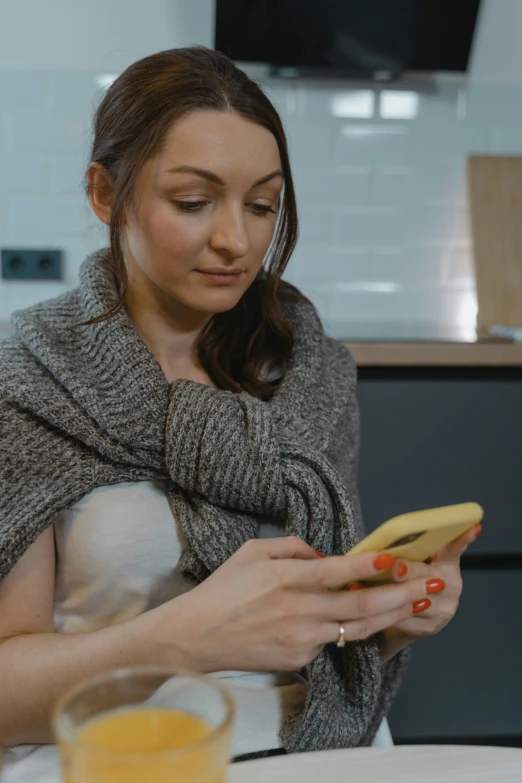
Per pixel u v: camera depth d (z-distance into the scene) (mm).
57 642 805
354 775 604
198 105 871
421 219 2363
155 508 951
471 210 2334
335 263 2363
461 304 2393
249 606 716
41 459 931
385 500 1901
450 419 1892
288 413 1031
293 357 1111
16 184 2229
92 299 989
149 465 946
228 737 410
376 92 2314
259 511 946
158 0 2195
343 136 2322
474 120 2348
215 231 895
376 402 1871
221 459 908
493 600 1928
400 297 2385
